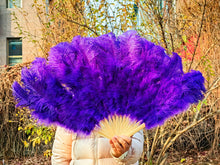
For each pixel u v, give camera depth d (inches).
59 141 71.9
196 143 231.9
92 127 57.9
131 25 198.2
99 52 58.9
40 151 250.8
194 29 213.6
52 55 60.7
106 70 57.2
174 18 191.0
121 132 56.9
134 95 56.4
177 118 179.5
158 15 165.8
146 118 56.1
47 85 59.8
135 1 188.1
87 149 68.1
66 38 209.8
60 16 194.9
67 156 72.2
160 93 56.2
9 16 542.0
